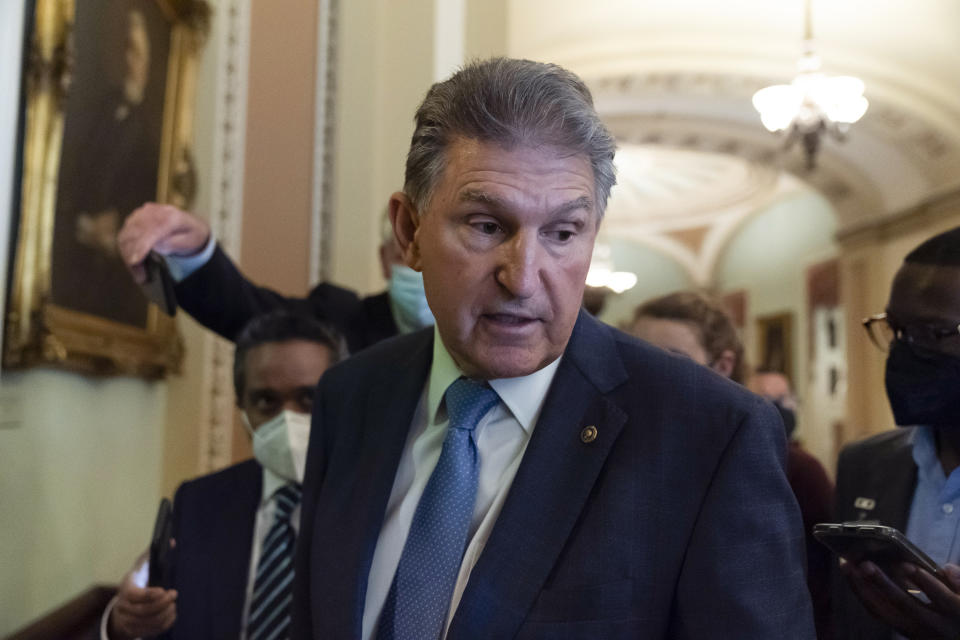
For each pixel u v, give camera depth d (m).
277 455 1.92
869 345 12.78
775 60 10.03
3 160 2.32
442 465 1.16
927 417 1.48
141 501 3.74
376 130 4.61
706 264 17.81
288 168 4.41
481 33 4.98
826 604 1.88
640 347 1.20
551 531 1.07
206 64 4.17
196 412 3.98
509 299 1.04
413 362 1.35
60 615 2.80
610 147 1.07
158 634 1.81
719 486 1.05
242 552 1.93
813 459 2.09
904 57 9.70
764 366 15.83
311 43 4.49
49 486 2.82
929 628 1.25
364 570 1.17
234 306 2.41
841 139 8.91
